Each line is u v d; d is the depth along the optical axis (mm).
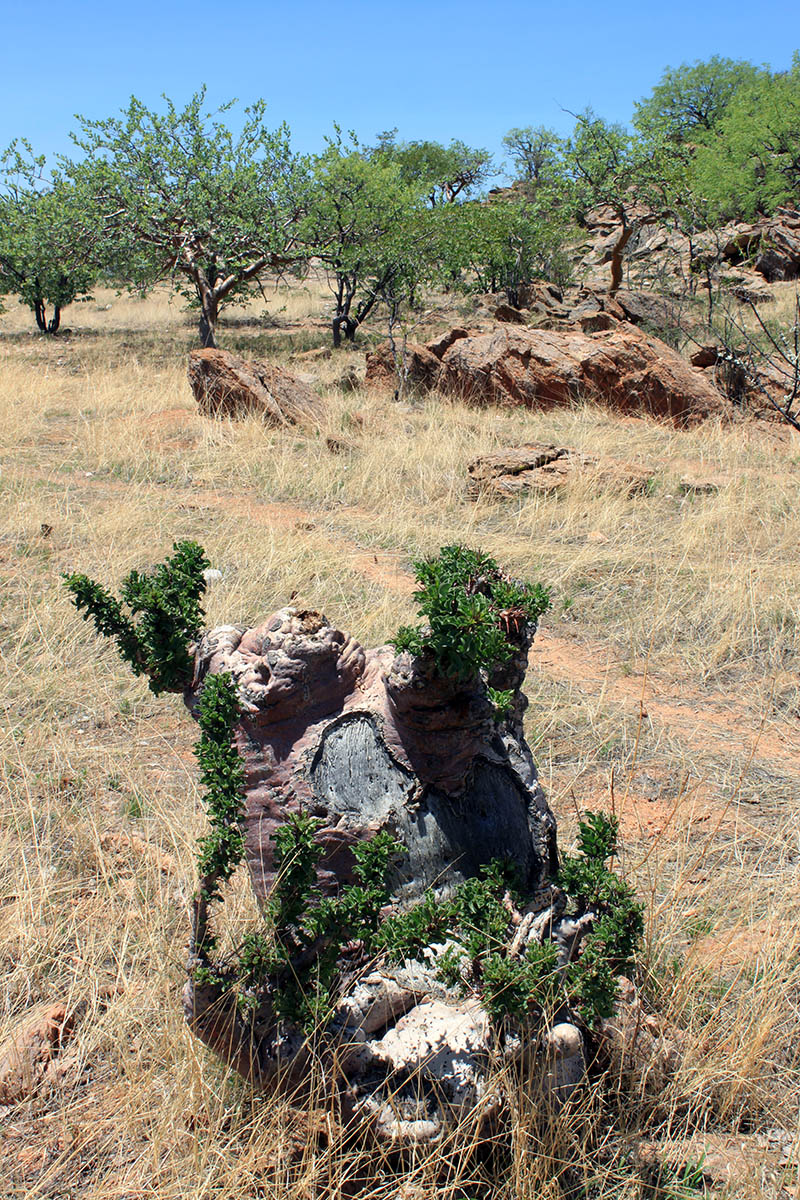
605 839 2965
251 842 2969
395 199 24156
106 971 3682
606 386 14547
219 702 2791
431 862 2947
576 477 10172
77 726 5711
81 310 34188
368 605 7164
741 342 17516
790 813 4828
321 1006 2619
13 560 8164
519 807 3076
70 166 21766
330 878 2904
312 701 2938
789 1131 2996
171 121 21750
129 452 11922
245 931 3570
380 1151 2629
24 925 3859
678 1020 3311
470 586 2982
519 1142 2594
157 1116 2977
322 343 24703
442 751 2926
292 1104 2762
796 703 6047
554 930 2879
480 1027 2709
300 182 22672
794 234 28766
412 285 24094
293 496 10555
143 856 4355
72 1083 3205
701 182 29344
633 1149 2885
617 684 6336
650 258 31625
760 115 31375
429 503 10188
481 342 15594
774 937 3756
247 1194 2693
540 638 7043
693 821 4746
